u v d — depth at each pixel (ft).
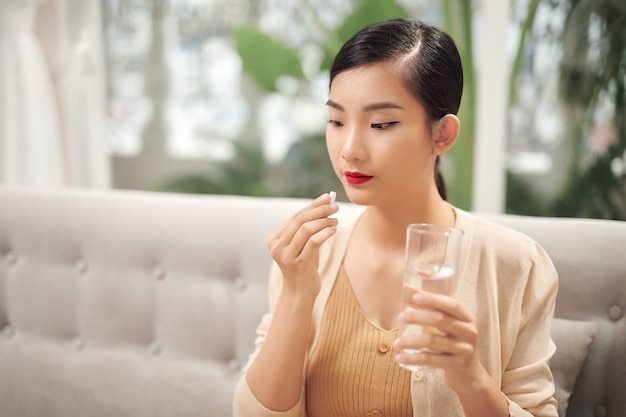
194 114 9.45
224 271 4.52
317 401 3.02
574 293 3.76
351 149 2.63
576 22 7.39
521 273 2.99
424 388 2.78
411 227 2.28
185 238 4.58
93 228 4.81
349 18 8.32
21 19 7.24
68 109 8.50
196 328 4.55
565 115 7.65
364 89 2.60
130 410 4.57
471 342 2.23
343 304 3.03
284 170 9.51
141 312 4.69
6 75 7.16
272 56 8.69
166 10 9.15
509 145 7.93
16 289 5.00
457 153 7.93
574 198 7.76
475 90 7.88
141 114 9.42
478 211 7.46
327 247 3.19
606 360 3.67
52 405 4.75
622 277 3.70
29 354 4.88
